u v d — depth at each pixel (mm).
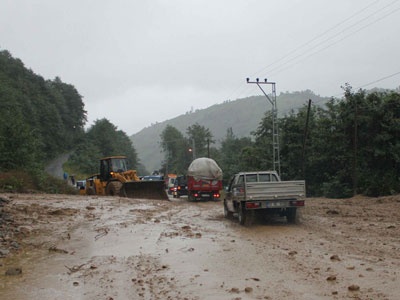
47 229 12703
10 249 10172
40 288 7094
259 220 14781
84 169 84750
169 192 41812
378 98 28891
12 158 31125
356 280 6582
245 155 43250
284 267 7641
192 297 6172
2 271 8289
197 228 13195
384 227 11617
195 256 9000
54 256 9586
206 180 28188
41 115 86625
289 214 13711
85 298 6465
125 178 27688
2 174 27375
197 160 28844
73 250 10141
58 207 17344
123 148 121812
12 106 66875
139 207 19141
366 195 24969
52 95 102688
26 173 29688
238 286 6605
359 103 29000
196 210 19578
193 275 7426
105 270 8172
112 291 6758
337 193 28844
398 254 8281
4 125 32375
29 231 12156
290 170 37062
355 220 13359
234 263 8172
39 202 18938
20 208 15867
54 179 32938
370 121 27828
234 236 11500
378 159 27797
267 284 6621
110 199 22375
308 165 34594
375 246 9125
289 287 6398
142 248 10109
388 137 26625
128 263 8656
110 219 14914
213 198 28750
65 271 8227
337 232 11281
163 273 7707
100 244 10742
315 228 12273
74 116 112375
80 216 15406
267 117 46531
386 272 6953
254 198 13133
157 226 13516
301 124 37156
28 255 9734
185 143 100562
